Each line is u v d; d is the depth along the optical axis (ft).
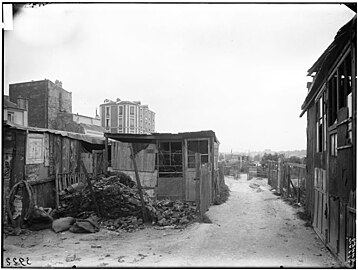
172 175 39.55
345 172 17.90
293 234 25.85
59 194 33.60
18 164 27.32
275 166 57.31
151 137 39.58
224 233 25.98
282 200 43.91
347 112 17.72
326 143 23.29
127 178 36.65
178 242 23.31
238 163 104.58
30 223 25.80
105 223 27.84
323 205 23.91
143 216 28.45
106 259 19.83
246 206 39.09
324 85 23.95
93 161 42.75
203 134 38.75
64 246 22.34
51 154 32.86
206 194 35.45
